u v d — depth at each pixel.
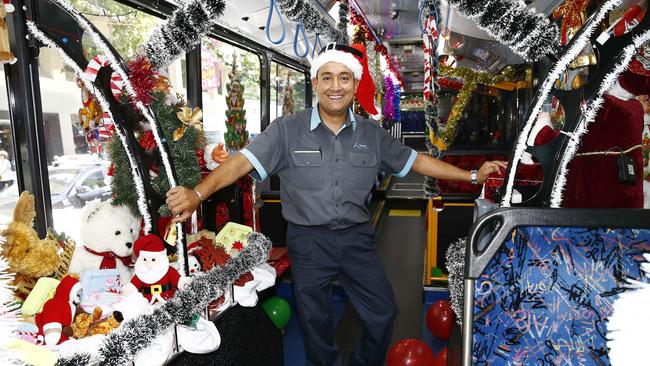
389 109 7.86
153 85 1.80
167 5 2.93
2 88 2.07
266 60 4.93
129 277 2.01
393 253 5.38
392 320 2.28
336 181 2.11
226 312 2.06
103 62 1.73
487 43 4.97
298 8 2.74
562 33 2.51
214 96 4.22
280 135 2.14
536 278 1.24
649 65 1.57
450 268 1.73
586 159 1.88
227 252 2.37
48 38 1.82
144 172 1.88
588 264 1.21
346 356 3.03
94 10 2.53
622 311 1.19
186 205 1.76
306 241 2.16
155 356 1.53
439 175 2.29
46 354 1.21
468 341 1.25
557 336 1.23
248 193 3.88
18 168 2.15
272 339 2.58
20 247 1.59
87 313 1.58
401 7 4.28
